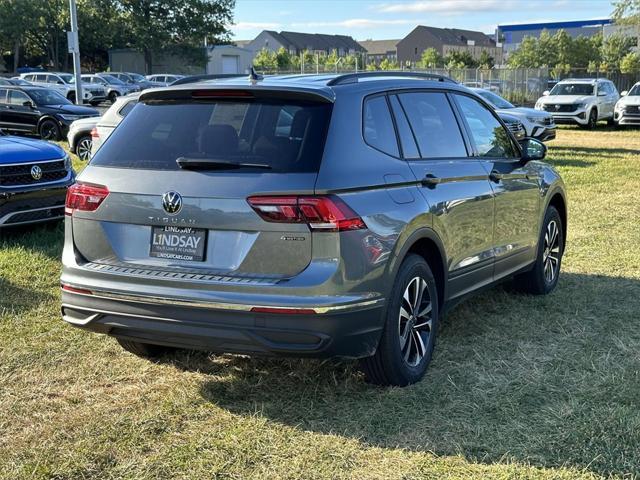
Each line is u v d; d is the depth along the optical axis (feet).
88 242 13.10
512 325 17.52
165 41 201.67
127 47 214.69
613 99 93.15
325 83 13.15
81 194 13.14
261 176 11.83
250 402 13.33
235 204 11.79
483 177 16.30
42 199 25.89
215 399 13.46
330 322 11.64
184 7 201.98
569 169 47.91
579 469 10.87
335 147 12.22
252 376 14.48
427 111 15.35
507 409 12.91
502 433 12.03
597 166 49.83
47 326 17.31
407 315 13.70
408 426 12.34
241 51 223.51
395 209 12.92
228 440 11.86
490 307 18.90
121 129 13.57
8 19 207.82
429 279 14.23
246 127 12.54
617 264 23.36
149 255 12.52
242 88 12.71
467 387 13.87
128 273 12.45
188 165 12.26
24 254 23.67
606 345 16.12
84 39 215.72
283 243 11.63
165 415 12.79
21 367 14.94
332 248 11.61
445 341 16.43
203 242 12.08
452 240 14.90
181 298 11.94
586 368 14.78
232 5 209.87
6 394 13.67
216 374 14.62
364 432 12.14
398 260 12.91
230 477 10.79
